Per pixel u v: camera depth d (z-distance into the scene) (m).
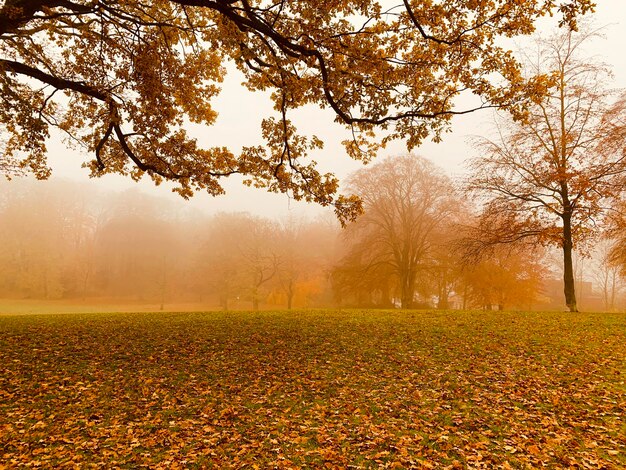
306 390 8.74
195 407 7.79
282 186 14.02
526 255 35.84
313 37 10.23
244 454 5.95
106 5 11.91
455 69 10.33
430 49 10.41
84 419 7.18
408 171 38.59
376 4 9.51
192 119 15.16
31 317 19.94
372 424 6.94
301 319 18.56
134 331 14.76
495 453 5.79
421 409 7.59
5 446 6.06
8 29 10.43
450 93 10.88
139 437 6.51
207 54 14.38
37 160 15.79
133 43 13.26
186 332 14.66
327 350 12.14
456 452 5.87
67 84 11.95
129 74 13.51
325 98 11.53
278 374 9.82
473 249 25.12
